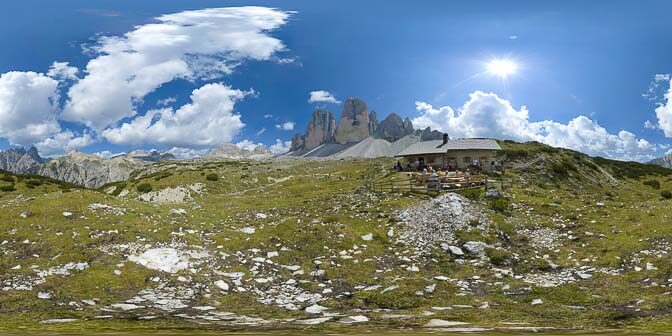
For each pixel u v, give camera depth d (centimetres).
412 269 3691
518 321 2622
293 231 4291
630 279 3288
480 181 6406
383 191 6222
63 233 3838
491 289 3306
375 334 2345
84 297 3006
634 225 4297
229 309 2912
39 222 4034
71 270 3309
